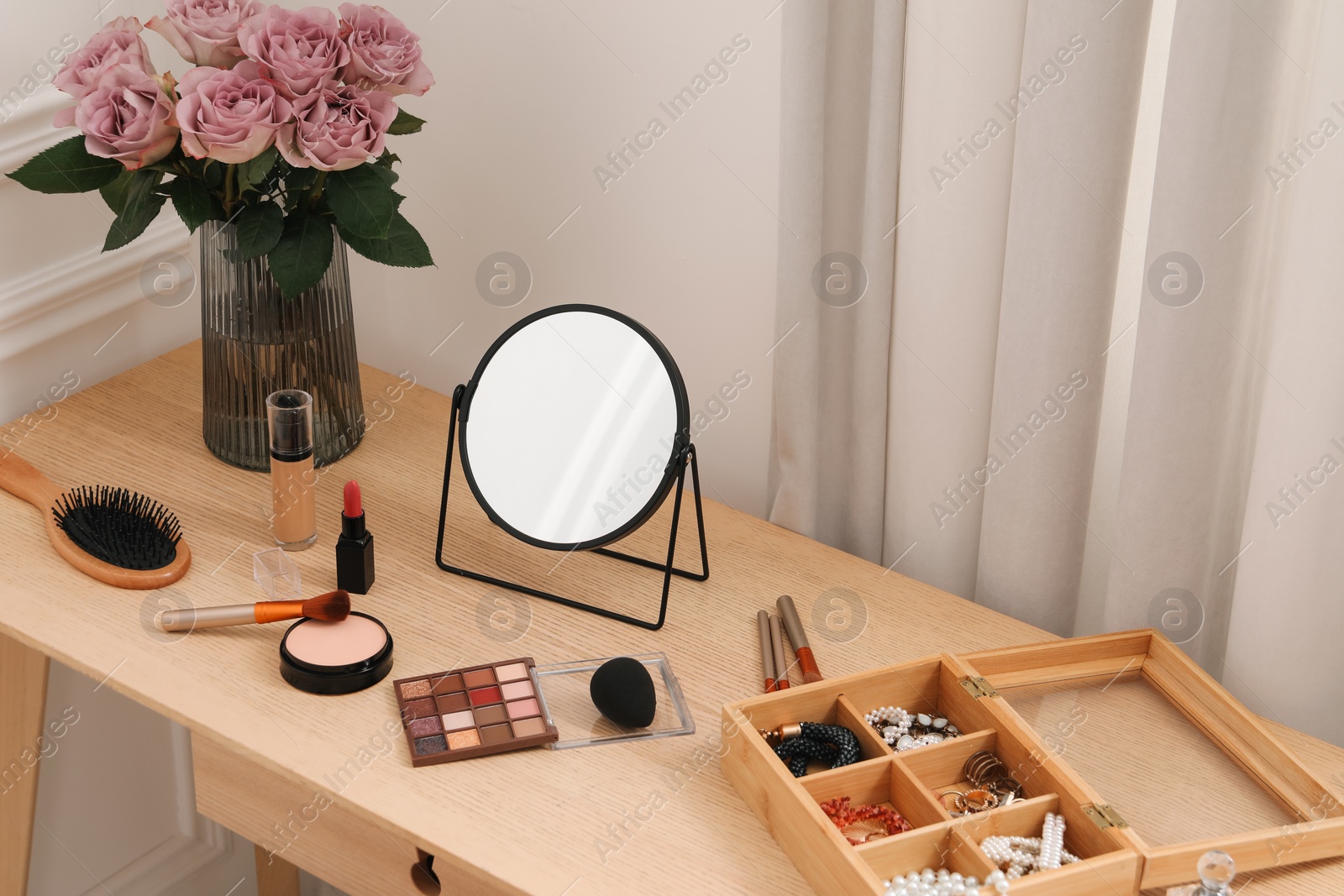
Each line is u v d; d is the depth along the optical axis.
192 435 1.32
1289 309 0.92
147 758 1.62
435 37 1.38
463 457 1.12
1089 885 0.80
